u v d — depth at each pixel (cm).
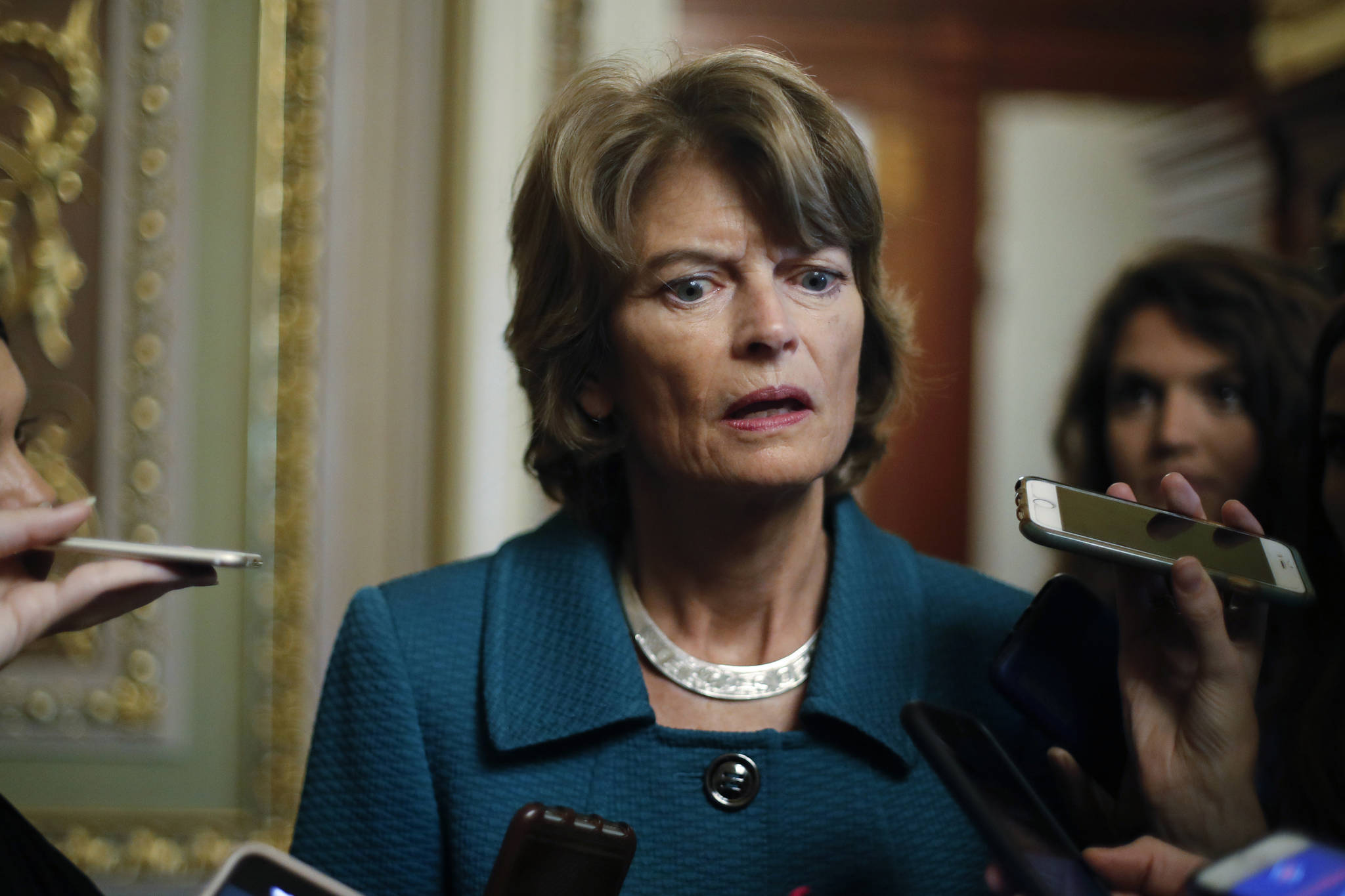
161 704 182
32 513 68
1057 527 66
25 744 181
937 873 79
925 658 86
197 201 182
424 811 84
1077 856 62
